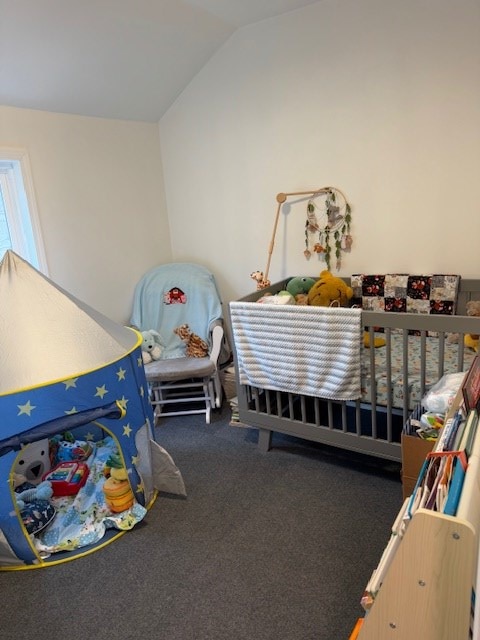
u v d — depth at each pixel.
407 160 2.56
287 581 1.70
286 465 2.44
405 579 0.94
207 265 3.55
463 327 1.79
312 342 2.16
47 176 2.75
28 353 1.81
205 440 2.76
